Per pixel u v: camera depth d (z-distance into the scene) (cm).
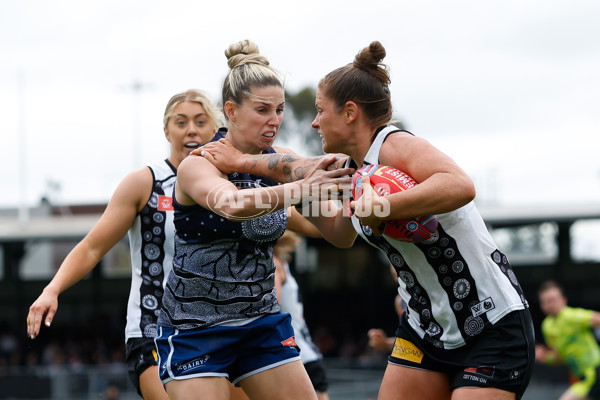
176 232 1170
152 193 1482
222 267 1142
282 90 1170
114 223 1457
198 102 1511
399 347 1245
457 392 1155
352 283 8438
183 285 1157
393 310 8400
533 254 9619
